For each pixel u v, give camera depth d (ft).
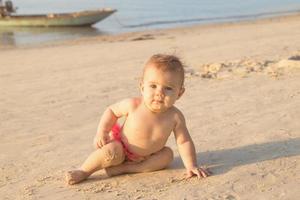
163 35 39.55
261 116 11.09
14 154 10.11
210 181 8.34
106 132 8.69
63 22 49.16
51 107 13.55
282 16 53.26
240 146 9.55
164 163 8.81
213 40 30.68
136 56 24.70
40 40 42.14
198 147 9.64
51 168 9.29
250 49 23.31
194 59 20.80
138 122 8.59
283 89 13.25
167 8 59.93
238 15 54.95
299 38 27.32
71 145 10.36
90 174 8.71
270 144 9.51
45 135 11.14
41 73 20.57
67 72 20.21
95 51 28.53
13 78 19.63
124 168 8.77
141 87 8.63
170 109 8.67
